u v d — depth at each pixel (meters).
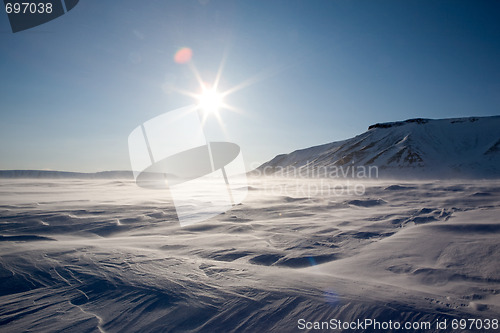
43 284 3.20
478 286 3.36
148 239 6.14
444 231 6.30
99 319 2.41
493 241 5.23
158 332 2.21
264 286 3.07
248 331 2.20
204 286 3.07
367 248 5.34
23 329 2.26
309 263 4.47
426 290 3.19
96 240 6.09
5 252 4.50
